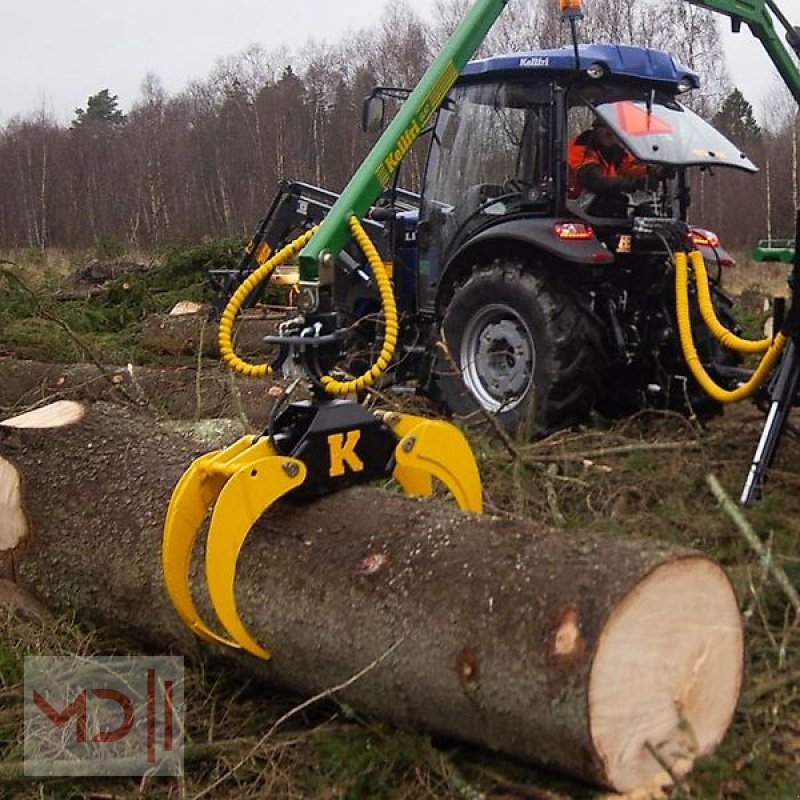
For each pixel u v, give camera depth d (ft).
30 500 12.05
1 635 11.36
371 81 100.42
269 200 103.30
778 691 10.00
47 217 116.98
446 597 8.76
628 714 8.20
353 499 10.23
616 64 18.80
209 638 10.04
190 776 9.37
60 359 24.98
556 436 16.88
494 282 18.74
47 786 9.25
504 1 13.01
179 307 33.24
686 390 17.87
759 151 92.17
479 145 20.61
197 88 134.92
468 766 9.04
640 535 13.44
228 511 9.52
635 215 19.62
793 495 14.56
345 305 21.94
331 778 9.05
